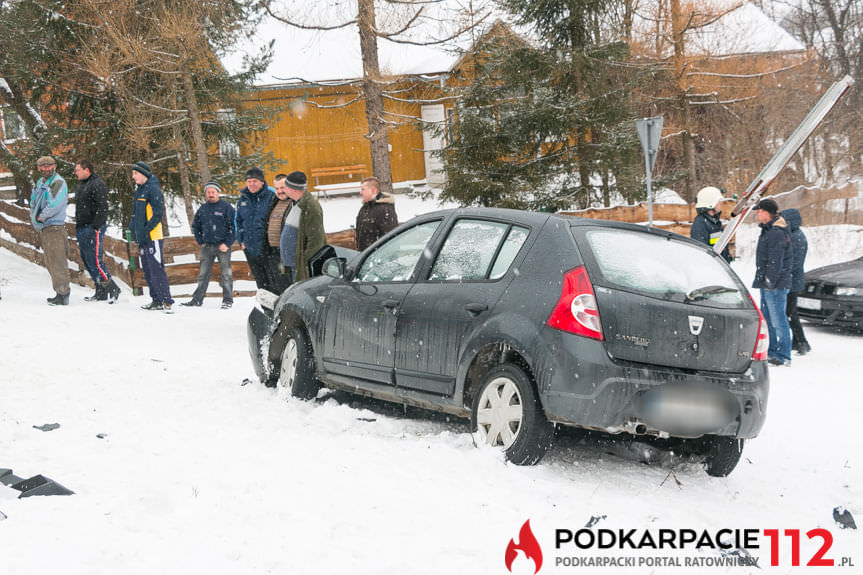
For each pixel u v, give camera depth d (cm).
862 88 3078
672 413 472
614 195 2222
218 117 1934
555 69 1989
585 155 2039
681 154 2705
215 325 1177
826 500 485
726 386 488
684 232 1977
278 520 386
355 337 620
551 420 478
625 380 466
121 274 1534
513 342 493
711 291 505
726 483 514
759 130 2628
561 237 508
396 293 592
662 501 460
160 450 512
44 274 1697
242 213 1137
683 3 2066
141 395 699
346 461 489
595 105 1998
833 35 3788
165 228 2003
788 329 966
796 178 2678
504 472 473
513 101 1988
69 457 492
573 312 475
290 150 2939
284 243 989
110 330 1088
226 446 525
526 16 1983
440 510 411
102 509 390
